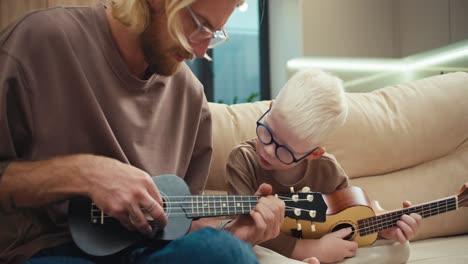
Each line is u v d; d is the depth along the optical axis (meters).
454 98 2.01
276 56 3.87
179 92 1.26
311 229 1.31
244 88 3.99
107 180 0.90
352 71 3.61
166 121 1.21
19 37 0.99
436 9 3.32
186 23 0.98
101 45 1.07
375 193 1.85
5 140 0.94
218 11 0.98
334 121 1.33
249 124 1.84
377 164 1.91
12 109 0.97
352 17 3.63
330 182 1.46
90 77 1.05
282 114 1.27
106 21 1.08
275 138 1.29
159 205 0.93
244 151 1.43
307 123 1.26
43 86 0.99
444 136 1.97
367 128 1.91
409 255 1.46
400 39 3.75
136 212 0.90
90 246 0.93
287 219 1.33
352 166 1.88
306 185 1.45
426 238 1.84
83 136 1.04
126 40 1.08
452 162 1.96
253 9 3.98
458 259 1.49
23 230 0.97
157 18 1.02
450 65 3.15
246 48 3.98
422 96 2.02
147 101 1.15
